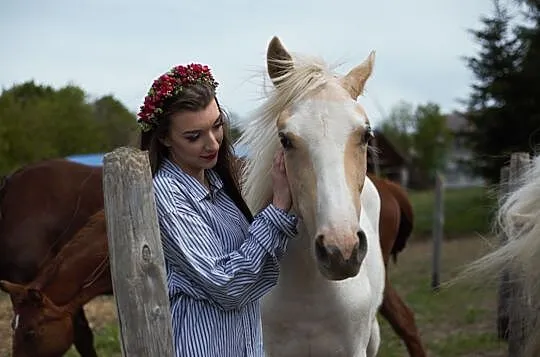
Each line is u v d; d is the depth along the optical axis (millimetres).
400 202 4848
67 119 20562
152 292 1690
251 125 2629
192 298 1933
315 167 2193
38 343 3678
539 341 2709
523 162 3158
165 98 1940
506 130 15695
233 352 1989
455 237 15445
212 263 1877
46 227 4957
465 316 6750
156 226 1714
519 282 2854
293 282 2664
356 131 2250
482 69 15953
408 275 9656
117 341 5523
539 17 15445
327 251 2023
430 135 39281
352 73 2609
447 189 27344
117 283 1681
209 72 2023
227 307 1951
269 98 2533
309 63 2492
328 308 2695
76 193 5086
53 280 3850
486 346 5566
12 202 5031
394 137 41844
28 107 20422
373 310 3117
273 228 1981
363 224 3096
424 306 7293
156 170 1998
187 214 1914
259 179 2586
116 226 1675
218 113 2002
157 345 1693
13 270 4914
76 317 4496
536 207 2453
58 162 5234
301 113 2295
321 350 2779
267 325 2781
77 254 3902
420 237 15570
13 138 19516
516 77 15383
